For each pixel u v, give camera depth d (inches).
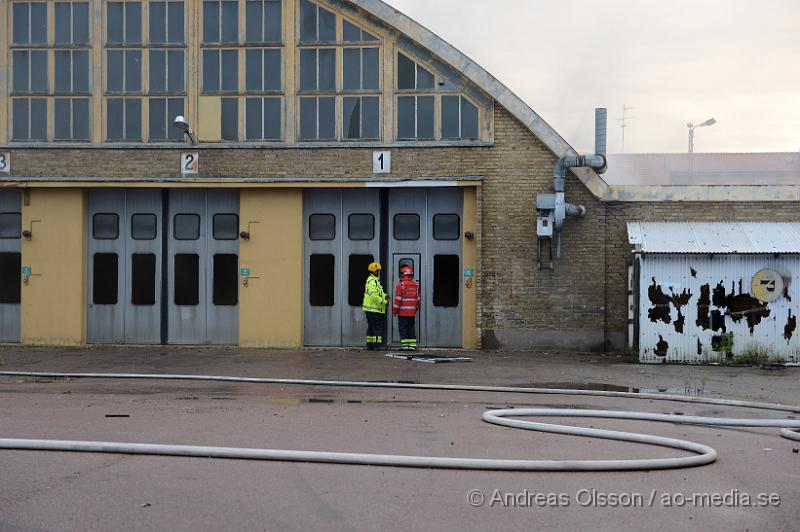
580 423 443.8
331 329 874.8
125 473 309.4
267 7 871.1
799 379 644.7
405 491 288.7
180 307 888.9
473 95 851.4
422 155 853.8
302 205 870.4
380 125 859.4
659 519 263.7
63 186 873.5
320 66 865.5
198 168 866.8
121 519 254.5
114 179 866.8
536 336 841.5
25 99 881.5
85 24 880.9
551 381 624.4
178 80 874.1
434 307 868.6
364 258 875.4
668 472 323.9
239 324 872.3
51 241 885.2
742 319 741.3
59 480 299.0
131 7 878.4
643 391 577.3
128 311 892.0
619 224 837.8
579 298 838.5
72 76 879.7
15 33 884.6
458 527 251.4
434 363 727.1
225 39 872.3
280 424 418.6
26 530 243.0
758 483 310.3
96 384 589.9
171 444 359.6
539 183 843.4
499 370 683.4
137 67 877.2
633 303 782.5
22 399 505.7
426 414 464.1
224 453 335.0
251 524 251.3
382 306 840.3
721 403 524.7
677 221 828.6
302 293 871.7
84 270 890.1
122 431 391.2
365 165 858.1
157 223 891.4
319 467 322.0
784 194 820.6
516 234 845.2
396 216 874.1
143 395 531.2
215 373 647.1
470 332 858.8
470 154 850.1
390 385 584.4
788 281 737.6
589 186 836.6
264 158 863.7
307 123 864.9
